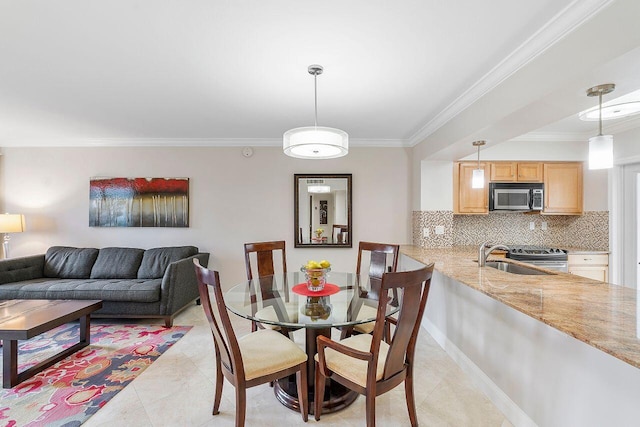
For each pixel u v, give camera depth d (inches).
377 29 67.2
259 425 71.2
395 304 80.9
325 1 58.6
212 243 168.7
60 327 130.1
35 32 69.0
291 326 67.2
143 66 84.7
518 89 77.3
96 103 112.7
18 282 140.6
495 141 111.9
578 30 59.2
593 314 54.7
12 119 131.6
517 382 71.6
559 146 157.5
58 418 73.0
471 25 65.3
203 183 168.7
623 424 47.9
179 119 131.9
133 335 122.3
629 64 54.1
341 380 67.1
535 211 159.8
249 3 59.2
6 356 85.0
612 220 147.3
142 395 82.6
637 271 141.3
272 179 169.3
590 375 53.4
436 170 156.0
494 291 70.9
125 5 59.9
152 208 167.2
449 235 156.1
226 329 62.3
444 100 108.0
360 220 169.3
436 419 73.3
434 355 106.4
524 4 58.3
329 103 111.9
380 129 146.3
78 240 168.7
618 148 140.1
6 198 169.2
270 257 124.9
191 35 70.0
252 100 109.1
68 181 168.2
